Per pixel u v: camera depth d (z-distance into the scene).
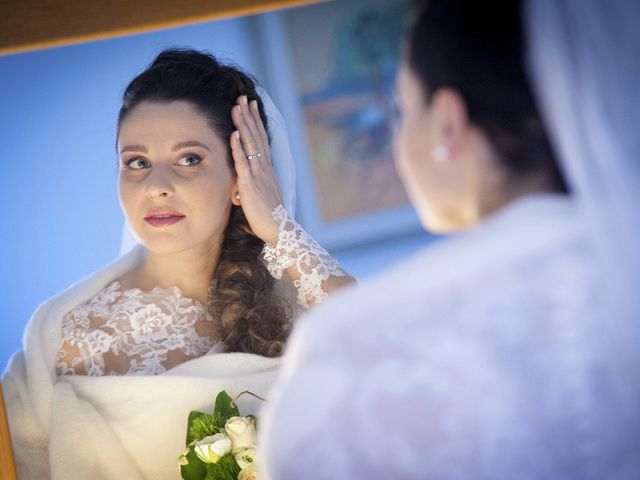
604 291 0.73
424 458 0.74
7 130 1.63
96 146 1.66
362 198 1.66
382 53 1.60
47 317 1.67
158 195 1.67
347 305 0.77
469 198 0.83
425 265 0.76
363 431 0.75
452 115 0.82
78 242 1.68
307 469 0.76
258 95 1.66
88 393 1.65
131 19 1.45
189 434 1.58
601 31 0.77
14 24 1.45
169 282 1.73
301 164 1.66
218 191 1.69
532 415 0.73
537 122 0.80
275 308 1.72
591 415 0.73
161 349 1.70
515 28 0.80
